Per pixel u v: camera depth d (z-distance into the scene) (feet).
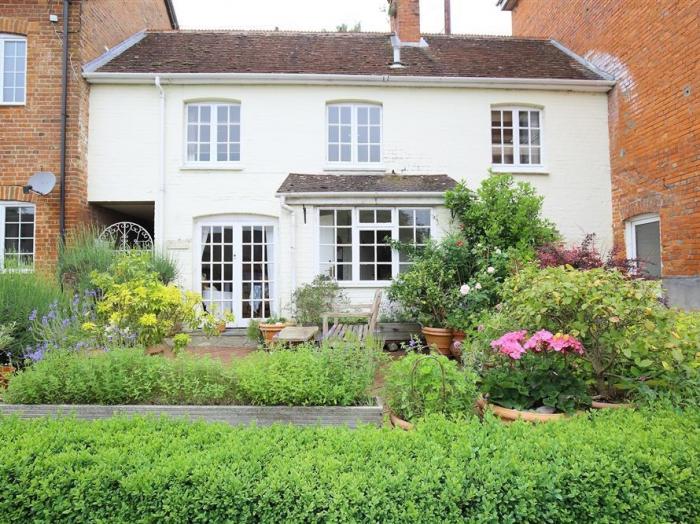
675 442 8.64
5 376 15.79
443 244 30.89
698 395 11.66
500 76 38.73
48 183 32.78
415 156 37.73
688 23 29.96
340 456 8.44
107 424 10.09
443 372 11.75
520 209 31.86
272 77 36.19
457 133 37.96
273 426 10.09
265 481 7.59
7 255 30.14
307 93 37.19
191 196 36.19
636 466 8.05
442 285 29.40
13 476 8.05
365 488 7.52
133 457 8.33
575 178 38.40
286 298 35.27
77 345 16.55
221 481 7.64
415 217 34.50
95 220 36.50
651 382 12.15
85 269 27.58
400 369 12.78
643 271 29.27
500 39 46.70
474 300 26.55
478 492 7.45
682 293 29.91
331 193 32.48
